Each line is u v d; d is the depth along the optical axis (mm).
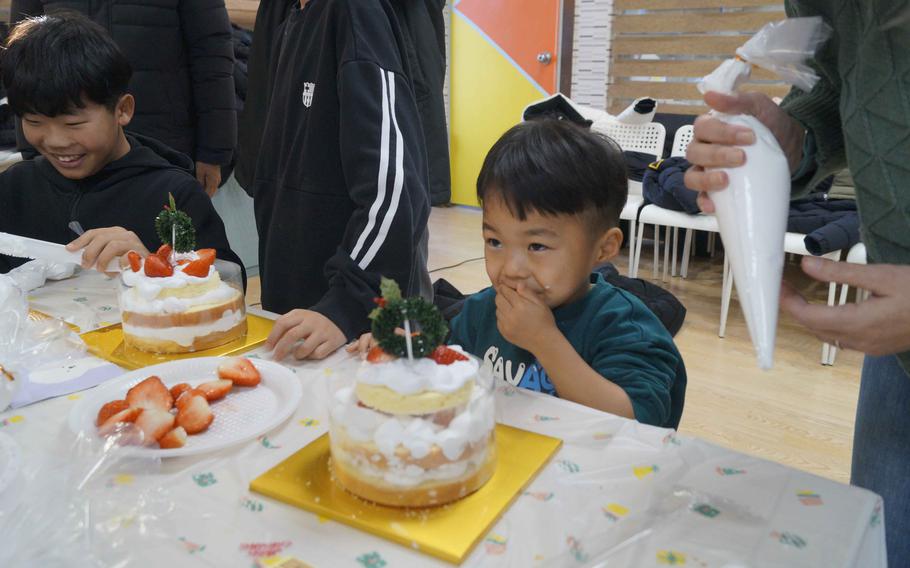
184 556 591
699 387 2533
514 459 725
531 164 968
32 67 1294
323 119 1339
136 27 2158
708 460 729
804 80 733
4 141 2744
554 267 1010
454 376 660
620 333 1081
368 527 622
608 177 1015
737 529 617
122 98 1480
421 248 1582
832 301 2865
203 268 1064
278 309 1510
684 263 3797
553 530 622
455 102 5449
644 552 588
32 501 630
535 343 987
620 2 4453
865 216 784
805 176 886
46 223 1564
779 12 3928
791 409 2375
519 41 4980
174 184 1552
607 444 768
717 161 674
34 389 913
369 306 1135
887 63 711
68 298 1290
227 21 2404
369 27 1263
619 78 4609
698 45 4230
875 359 1070
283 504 668
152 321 1021
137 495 669
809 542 598
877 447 1063
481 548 601
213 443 761
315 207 1392
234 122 2512
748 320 650
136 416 786
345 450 667
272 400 889
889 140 727
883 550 662
